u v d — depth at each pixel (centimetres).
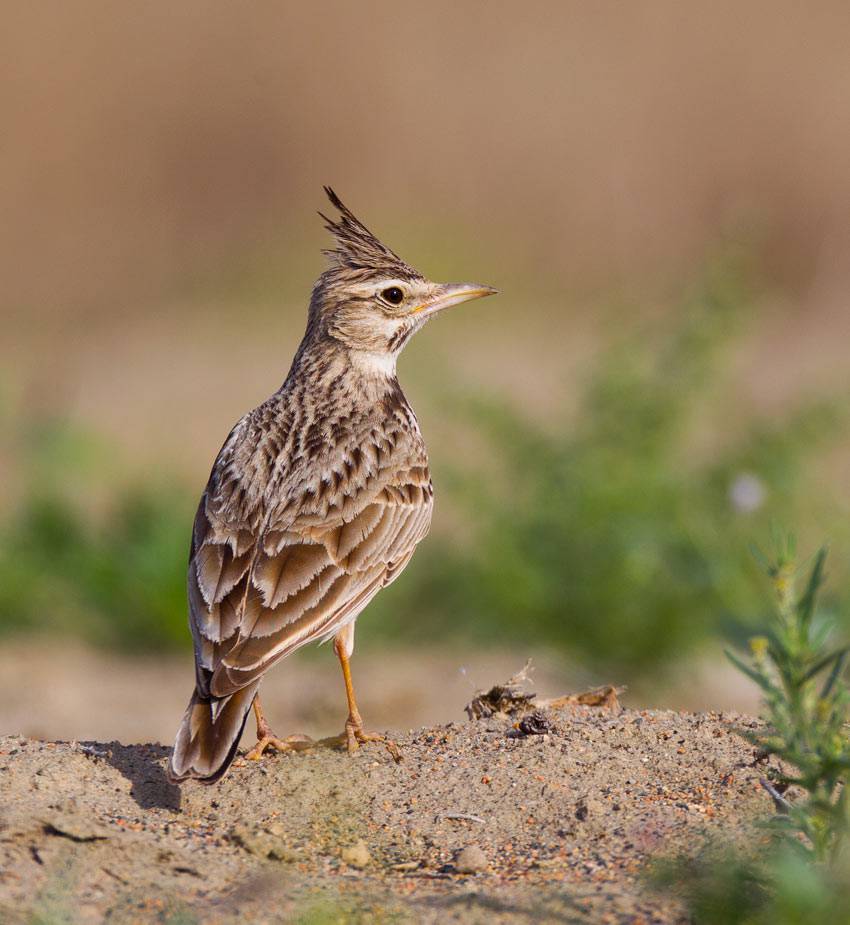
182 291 3794
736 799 787
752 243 1792
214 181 4103
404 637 1623
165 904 660
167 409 2628
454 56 4206
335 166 4103
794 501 1501
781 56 3994
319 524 855
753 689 1457
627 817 768
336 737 886
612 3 4181
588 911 652
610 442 1504
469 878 706
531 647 1524
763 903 647
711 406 1580
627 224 3819
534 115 4069
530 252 3769
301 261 3844
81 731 1298
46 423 2109
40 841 700
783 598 627
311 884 695
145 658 1634
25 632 1688
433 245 3747
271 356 3147
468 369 2662
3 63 4031
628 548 1445
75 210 4000
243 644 779
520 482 1526
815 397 1551
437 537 1745
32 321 3656
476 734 885
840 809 630
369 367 1012
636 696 1441
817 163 3809
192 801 794
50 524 1762
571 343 2998
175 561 1702
